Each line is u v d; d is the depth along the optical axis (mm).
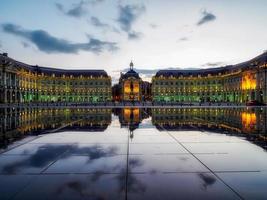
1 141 13258
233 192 6355
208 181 7113
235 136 14766
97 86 154875
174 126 20109
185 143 12562
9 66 99438
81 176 7555
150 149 11172
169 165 8664
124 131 17094
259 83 101250
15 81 107125
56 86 147500
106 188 6617
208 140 13477
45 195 6199
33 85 131750
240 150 10969
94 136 14859
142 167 8438
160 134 15648
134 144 12312
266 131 17141
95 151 10773
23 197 6090
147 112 40469
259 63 102500
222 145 12078
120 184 6898
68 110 47281
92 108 55719
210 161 9164
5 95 95938
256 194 6230
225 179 7277
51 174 7742
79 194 6250
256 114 35688
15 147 11656
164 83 160250
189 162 9023
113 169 8227
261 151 10773
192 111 43781
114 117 30000
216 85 150375
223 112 40750
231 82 134125
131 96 171625
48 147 11633
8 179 7312
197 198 6008
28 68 128125
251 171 8016
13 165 8695
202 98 155125
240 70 121188
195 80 157375
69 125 21094
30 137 14562
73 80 153125
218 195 6172
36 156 9914
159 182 7039
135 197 6070
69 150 10977
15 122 24188
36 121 25156
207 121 24703
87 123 22766
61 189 6570
